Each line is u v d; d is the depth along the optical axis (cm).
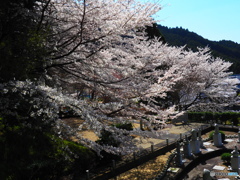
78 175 855
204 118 2344
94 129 548
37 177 678
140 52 941
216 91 2234
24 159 677
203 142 1652
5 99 537
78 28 736
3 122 729
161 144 1398
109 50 814
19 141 711
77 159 852
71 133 546
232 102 2411
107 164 1039
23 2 704
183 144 1337
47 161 709
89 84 830
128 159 1111
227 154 1240
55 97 500
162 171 1029
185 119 2216
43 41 680
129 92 786
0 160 632
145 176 970
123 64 837
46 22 751
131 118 845
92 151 981
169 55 1747
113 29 674
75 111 577
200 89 2075
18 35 691
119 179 933
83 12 638
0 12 686
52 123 589
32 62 661
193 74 2014
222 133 1661
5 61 627
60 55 779
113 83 763
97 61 798
